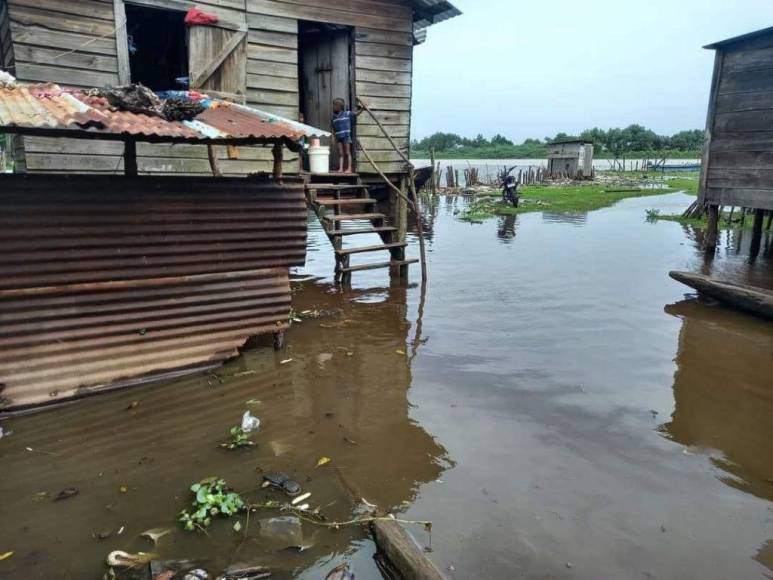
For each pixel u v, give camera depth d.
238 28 8.77
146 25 11.01
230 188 5.61
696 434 4.64
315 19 9.55
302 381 5.71
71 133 4.82
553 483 3.95
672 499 3.78
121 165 8.06
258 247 5.91
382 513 3.61
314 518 3.58
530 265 11.24
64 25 7.50
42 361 4.91
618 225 17.22
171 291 5.49
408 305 8.44
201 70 8.49
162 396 5.30
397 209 10.52
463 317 7.82
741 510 3.67
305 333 7.15
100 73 7.82
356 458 4.29
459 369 6.02
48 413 4.93
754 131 10.55
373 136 10.52
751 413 5.02
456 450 4.39
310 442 4.53
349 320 7.70
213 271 5.71
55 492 3.85
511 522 3.53
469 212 20.77
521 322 7.58
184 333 5.67
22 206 4.61
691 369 5.99
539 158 87.44
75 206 4.84
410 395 5.39
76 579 3.06
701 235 14.96
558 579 3.05
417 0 10.53
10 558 3.21
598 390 5.47
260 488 3.90
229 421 4.87
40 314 4.84
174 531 3.44
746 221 17.30
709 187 11.69
